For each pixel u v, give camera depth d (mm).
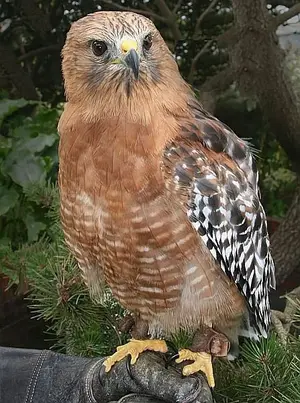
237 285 562
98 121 501
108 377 529
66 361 570
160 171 492
